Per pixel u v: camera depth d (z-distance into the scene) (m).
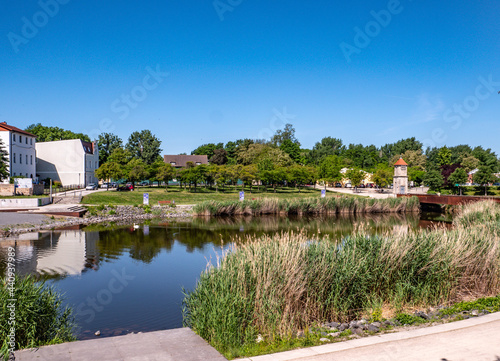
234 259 9.92
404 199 54.97
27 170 65.94
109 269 18.17
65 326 8.92
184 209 48.25
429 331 7.35
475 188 82.12
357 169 85.50
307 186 94.19
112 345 6.83
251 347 7.18
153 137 103.69
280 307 8.49
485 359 5.93
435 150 129.75
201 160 118.88
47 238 27.20
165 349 6.63
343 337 7.58
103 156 93.62
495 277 11.45
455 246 11.38
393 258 10.53
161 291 14.41
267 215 47.88
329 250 10.62
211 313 7.76
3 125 63.41
